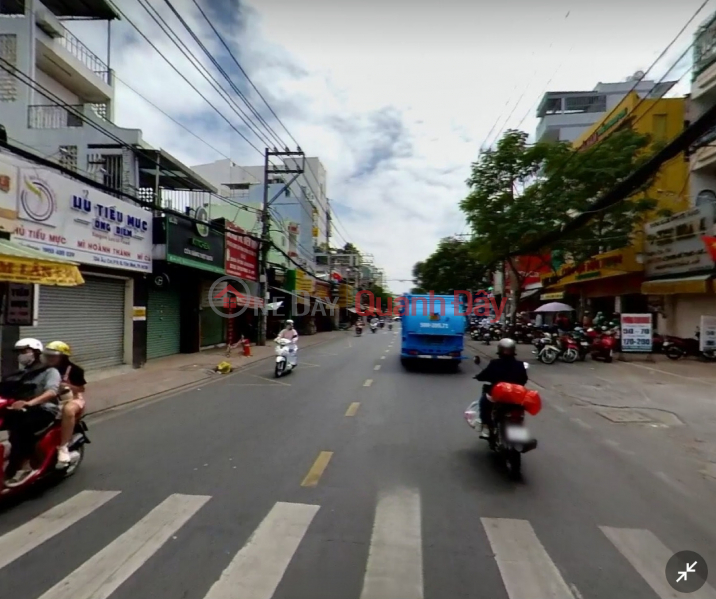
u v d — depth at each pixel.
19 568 3.63
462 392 12.12
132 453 6.71
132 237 14.73
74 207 12.06
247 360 19.25
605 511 4.91
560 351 18.41
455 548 4.04
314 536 4.20
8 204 9.95
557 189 19.44
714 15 19.81
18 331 10.61
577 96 44.25
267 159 24.83
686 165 21.28
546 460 6.62
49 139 17.39
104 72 22.12
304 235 49.12
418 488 5.43
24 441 5.11
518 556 3.92
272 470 5.98
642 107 22.27
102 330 14.16
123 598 3.25
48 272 7.80
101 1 19.05
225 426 8.34
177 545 4.01
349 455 6.66
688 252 18.77
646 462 6.62
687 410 10.04
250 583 3.45
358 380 14.02
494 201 20.84
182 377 14.02
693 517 4.81
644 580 3.61
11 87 17.20
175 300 20.47
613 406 10.45
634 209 19.53
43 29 18.62
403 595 3.34
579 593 3.41
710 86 19.88
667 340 19.25
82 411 5.75
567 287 33.53
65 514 4.62
